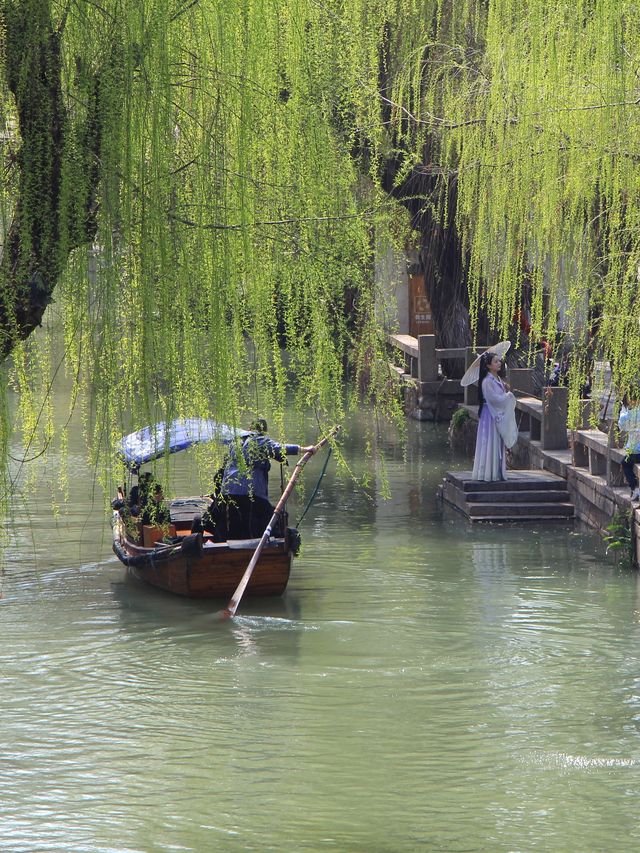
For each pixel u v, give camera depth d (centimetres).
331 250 1727
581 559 3544
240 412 1681
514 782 1923
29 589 3194
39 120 1410
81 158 1431
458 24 3173
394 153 3062
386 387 1858
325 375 1745
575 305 2316
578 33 2200
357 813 1805
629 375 2336
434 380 6378
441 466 5153
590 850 1666
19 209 1416
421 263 4978
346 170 1800
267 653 2644
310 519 4153
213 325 1555
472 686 2411
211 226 1552
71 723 2209
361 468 5116
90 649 2672
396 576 3353
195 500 3812
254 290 1670
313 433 5666
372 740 2114
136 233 1477
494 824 1758
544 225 2306
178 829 1753
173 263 1523
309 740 2119
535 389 5062
